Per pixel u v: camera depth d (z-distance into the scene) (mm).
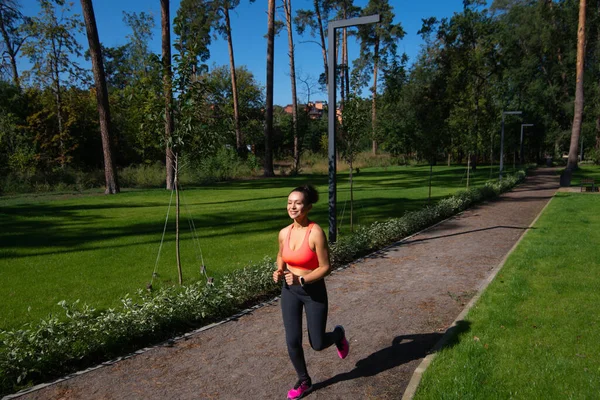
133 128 28219
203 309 5016
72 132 28203
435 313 5074
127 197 18984
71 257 8148
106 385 3586
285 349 4223
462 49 24953
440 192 20547
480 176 30812
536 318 4496
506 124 45438
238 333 4668
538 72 47469
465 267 7238
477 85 24641
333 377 3602
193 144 6316
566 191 20016
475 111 20516
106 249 8812
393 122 46125
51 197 19188
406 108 45188
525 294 5270
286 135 51969
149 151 30484
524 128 48188
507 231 10516
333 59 7695
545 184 24297
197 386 3539
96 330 4168
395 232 9961
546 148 55250
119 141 31625
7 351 3723
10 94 26969
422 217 11586
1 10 32469
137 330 4418
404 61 42906
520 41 46125
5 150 24219
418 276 6766
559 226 10508
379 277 6773
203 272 6348
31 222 12242
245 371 3785
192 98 6082
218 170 30109
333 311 5270
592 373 3312
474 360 3578
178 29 5961
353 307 5398
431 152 21812
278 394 3383
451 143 20266
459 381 3236
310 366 3822
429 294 5820
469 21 24672
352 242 8391
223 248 8875
